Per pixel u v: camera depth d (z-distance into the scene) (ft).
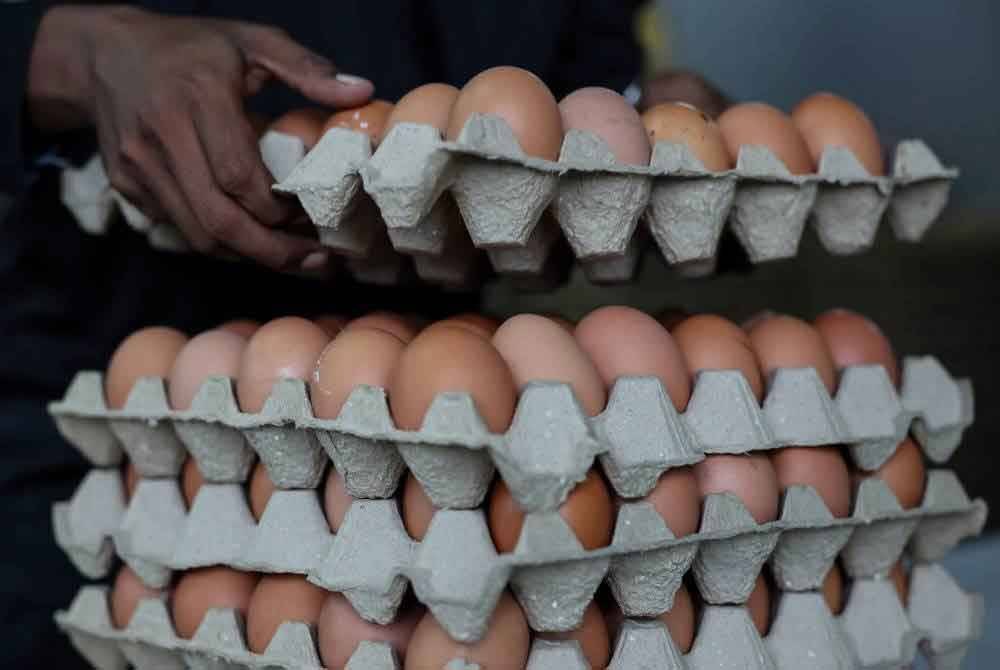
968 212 12.67
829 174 4.27
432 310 5.81
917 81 12.85
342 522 3.89
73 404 4.60
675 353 3.95
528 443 3.46
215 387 4.10
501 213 3.68
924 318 11.63
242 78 4.28
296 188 3.92
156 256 5.61
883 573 4.35
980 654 6.04
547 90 3.82
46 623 5.55
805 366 4.22
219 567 4.25
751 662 3.87
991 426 11.35
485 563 3.49
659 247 4.19
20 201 5.51
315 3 5.74
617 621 3.83
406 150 3.57
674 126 4.06
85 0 5.39
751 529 3.81
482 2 5.98
